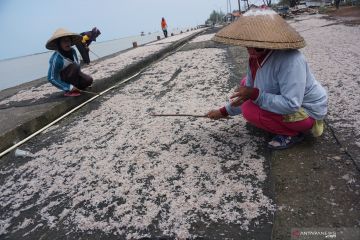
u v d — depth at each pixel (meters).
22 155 3.47
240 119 3.53
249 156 2.74
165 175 2.63
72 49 5.26
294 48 2.22
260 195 2.21
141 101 4.88
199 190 2.36
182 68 7.12
